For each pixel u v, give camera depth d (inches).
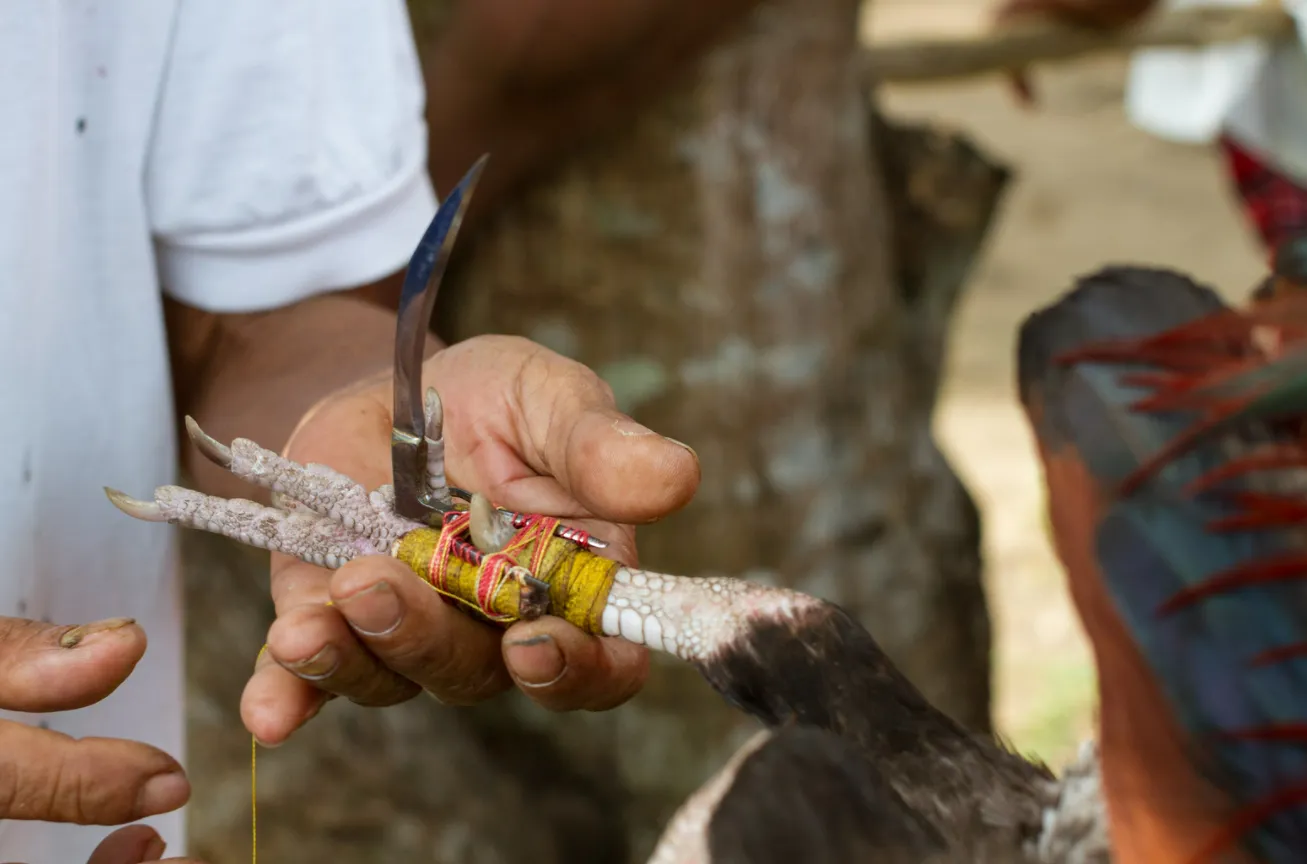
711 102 92.6
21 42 42.7
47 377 46.4
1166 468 31.9
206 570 90.0
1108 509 32.0
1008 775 34.6
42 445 46.3
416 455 38.6
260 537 39.3
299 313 52.8
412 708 94.3
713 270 95.0
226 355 53.1
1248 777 28.3
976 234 116.7
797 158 95.3
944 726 35.8
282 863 82.9
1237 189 130.5
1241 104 126.5
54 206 45.4
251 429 50.8
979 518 112.3
